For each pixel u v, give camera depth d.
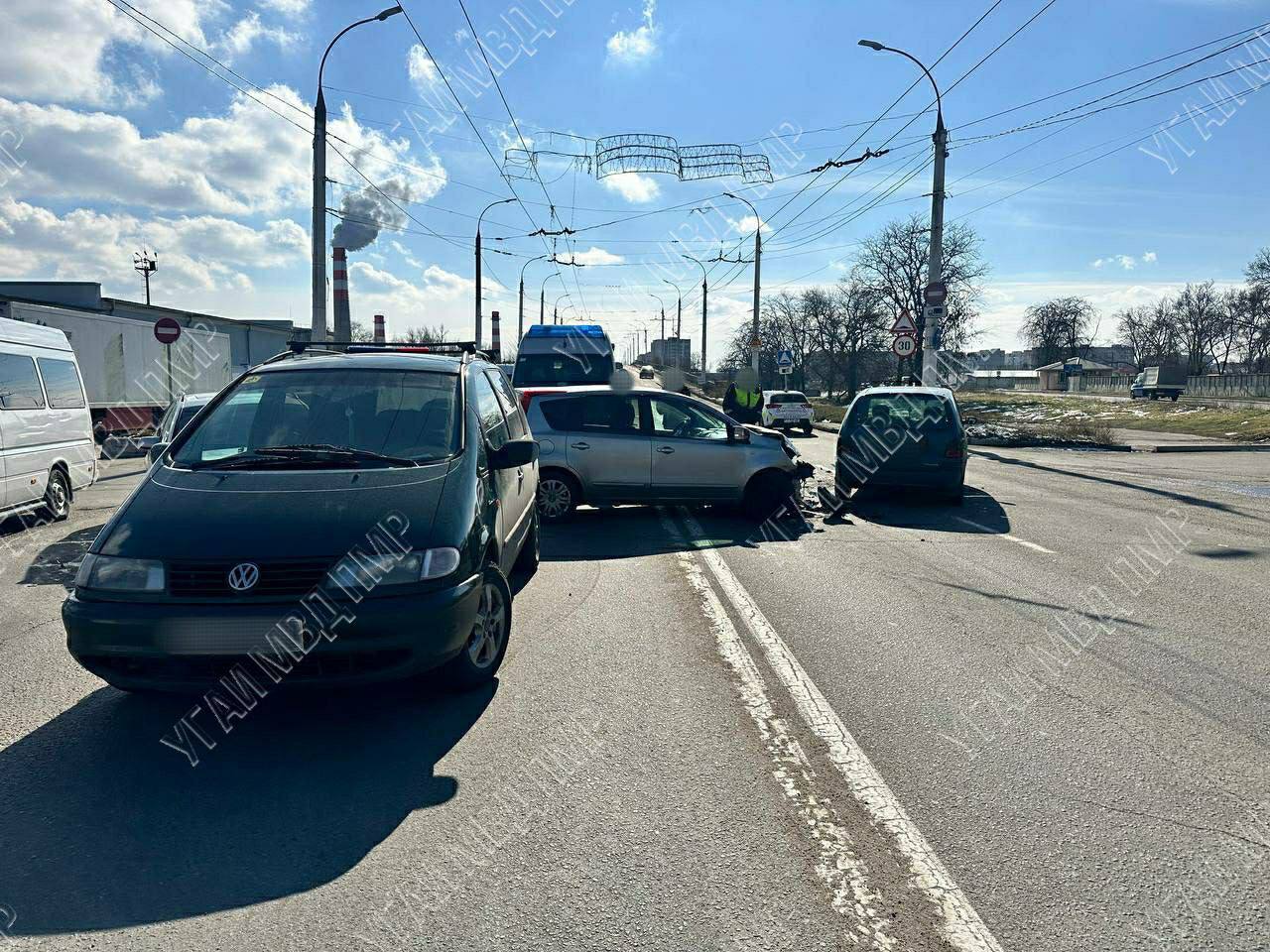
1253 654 5.30
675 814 3.30
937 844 3.10
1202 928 2.61
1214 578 7.39
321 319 17.84
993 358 139.25
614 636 5.60
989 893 2.79
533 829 3.18
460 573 4.10
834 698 4.52
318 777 3.59
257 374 5.43
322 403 5.14
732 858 3.00
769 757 3.81
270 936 2.56
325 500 4.20
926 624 5.93
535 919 2.64
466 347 6.47
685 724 4.17
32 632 5.76
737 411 15.69
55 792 3.46
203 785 3.52
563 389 10.48
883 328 61.41
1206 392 67.81
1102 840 3.13
